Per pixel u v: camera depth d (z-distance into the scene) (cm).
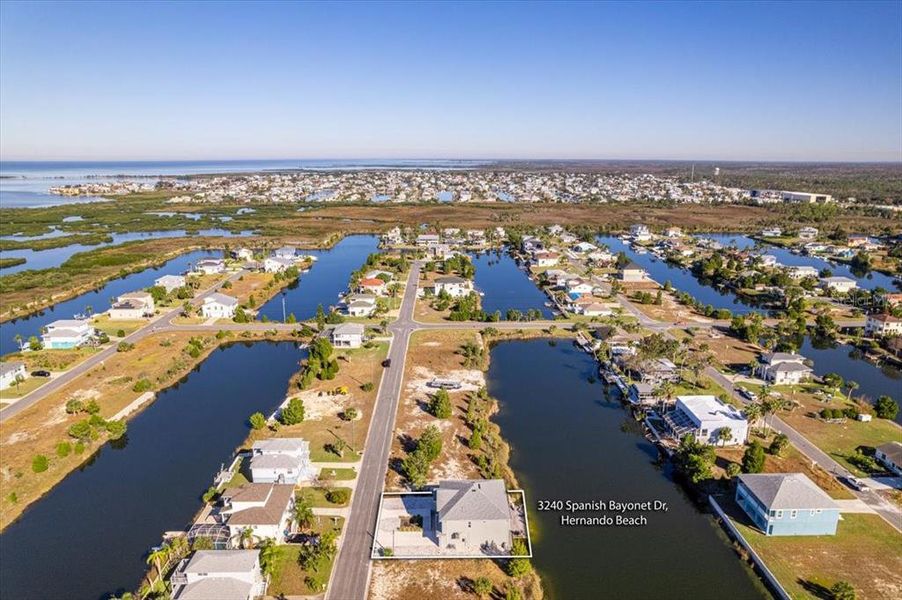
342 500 8188
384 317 17275
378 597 6569
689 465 8925
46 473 9119
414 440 10050
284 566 6981
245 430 10719
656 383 12169
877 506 8256
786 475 8106
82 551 7456
